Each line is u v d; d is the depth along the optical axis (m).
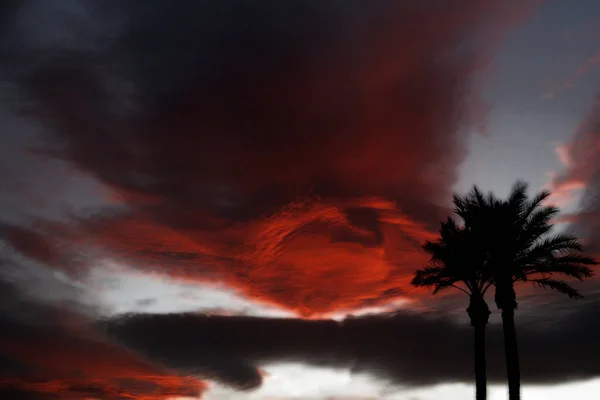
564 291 29.11
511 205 29.16
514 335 28.44
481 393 28.80
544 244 28.70
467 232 29.81
